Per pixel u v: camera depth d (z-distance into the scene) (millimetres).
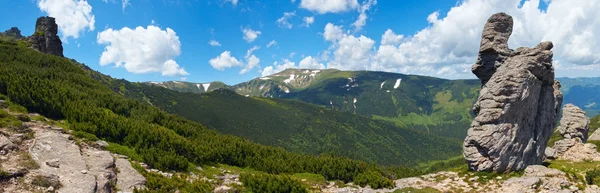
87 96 43500
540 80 36938
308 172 38094
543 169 33406
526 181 30250
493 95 34594
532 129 36781
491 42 37188
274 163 38844
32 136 24484
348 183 34438
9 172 17703
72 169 21188
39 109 34406
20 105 33438
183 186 24766
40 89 37344
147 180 24203
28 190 17250
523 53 35500
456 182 32469
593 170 35625
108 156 25781
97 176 21297
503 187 30094
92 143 29266
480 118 34875
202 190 24578
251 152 42500
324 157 43656
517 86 33844
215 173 32250
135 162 28375
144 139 33688
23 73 42438
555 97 40750
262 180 27984
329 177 36188
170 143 34219
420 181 33562
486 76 38688
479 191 29625
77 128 31703
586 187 30438
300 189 27734
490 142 33656
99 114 36219
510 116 34219
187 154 34562
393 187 32344
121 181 22766
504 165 33625
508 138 33875
